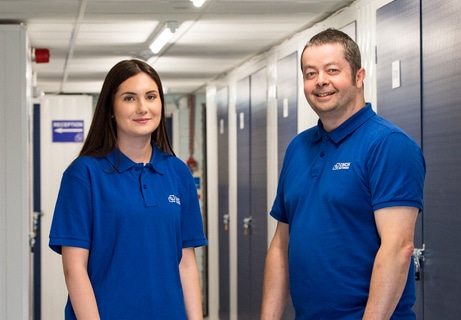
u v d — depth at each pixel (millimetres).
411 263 2605
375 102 4094
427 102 3479
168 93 10039
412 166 2463
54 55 6418
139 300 2527
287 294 2926
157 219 2568
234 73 7445
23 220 4891
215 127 8383
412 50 3619
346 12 4539
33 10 4590
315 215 2592
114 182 2557
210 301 8492
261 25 5195
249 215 6773
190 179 2771
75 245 2500
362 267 2512
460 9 3150
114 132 2623
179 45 6039
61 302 7973
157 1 4395
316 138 2721
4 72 4902
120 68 2584
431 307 3443
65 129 8148
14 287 4875
